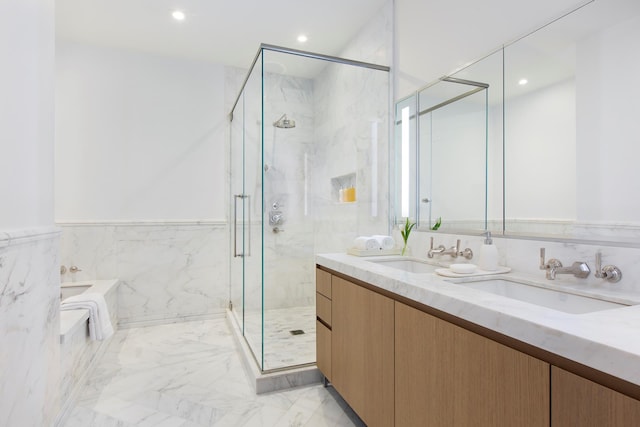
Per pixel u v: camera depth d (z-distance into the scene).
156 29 2.88
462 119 1.84
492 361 0.90
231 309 3.48
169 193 3.40
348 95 2.86
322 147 2.96
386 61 2.53
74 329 1.87
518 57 1.52
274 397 1.99
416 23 2.24
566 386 0.72
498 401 0.88
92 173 3.16
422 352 1.17
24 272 1.29
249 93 2.79
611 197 1.17
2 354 1.13
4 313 1.14
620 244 1.14
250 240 2.71
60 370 1.70
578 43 1.28
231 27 2.87
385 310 1.39
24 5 1.33
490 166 1.66
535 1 1.45
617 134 1.15
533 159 1.44
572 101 1.29
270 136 2.85
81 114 3.13
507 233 1.56
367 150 2.68
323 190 2.94
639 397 0.60
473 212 1.76
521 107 1.50
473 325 0.97
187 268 3.43
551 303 1.22
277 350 2.40
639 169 1.09
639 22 1.09
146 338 2.94
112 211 3.21
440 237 1.97
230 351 2.67
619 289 1.13
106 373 2.28
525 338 0.80
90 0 2.47
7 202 1.19
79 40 3.07
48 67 1.56
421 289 1.16
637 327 0.74
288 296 2.82
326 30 2.91
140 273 3.28
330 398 1.98
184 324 3.34
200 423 1.74
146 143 3.32
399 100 2.40
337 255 2.16
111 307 2.91
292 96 2.91
